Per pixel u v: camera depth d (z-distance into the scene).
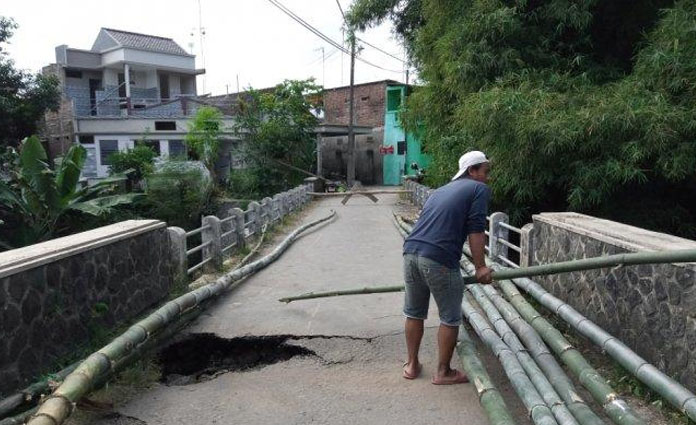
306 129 22.89
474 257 3.55
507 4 8.34
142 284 5.26
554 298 4.78
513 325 4.39
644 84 6.61
